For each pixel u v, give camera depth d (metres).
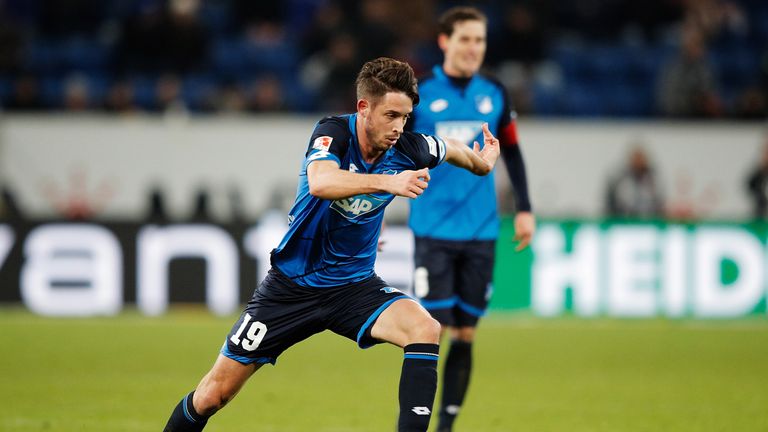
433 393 16.45
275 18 66.56
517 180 24.12
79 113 54.72
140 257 46.91
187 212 52.66
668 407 26.88
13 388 29.11
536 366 34.78
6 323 43.97
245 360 17.16
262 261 47.31
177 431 17.56
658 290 47.81
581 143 54.22
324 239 16.88
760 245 48.03
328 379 31.66
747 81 66.62
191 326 43.81
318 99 57.47
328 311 17.25
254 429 23.34
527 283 47.69
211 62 61.69
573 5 69.12
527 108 54.97
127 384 30.06
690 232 47.84
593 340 41.53
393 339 16.77
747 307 48.06
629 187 51.72
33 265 46.59
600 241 47.59
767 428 23.78
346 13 63.94
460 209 23.05
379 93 15.75
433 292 22.98
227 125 53.03
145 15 60.47
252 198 53.00
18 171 52.28
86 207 52.44
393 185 15.03
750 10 70.88
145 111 58.91
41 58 62.34
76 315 46.53
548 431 23.45
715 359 36.69
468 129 23.62
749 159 54.44
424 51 61.53
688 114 57.59
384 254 46.31
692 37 57.84
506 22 61.38
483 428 23.81
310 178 15.53
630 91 64.12
